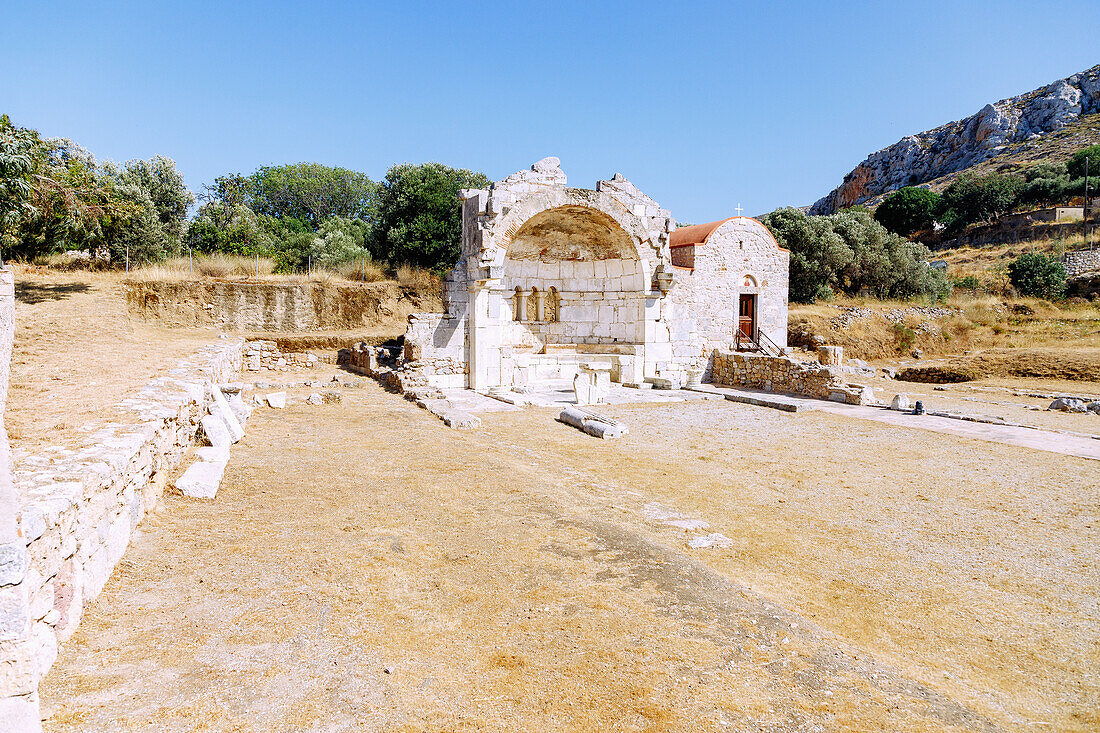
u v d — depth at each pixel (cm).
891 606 579
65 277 2431
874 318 3338
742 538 750
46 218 2142
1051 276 4181
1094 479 1034
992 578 646
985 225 6319
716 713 390
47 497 420
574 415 1467
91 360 1247
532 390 2084
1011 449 1256
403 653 445
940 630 536
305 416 1398
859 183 11388
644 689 412
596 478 1002
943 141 10481
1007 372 2619
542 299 2403
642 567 621
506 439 1279
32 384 951
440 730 363
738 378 2269
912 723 389
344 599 521
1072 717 415
